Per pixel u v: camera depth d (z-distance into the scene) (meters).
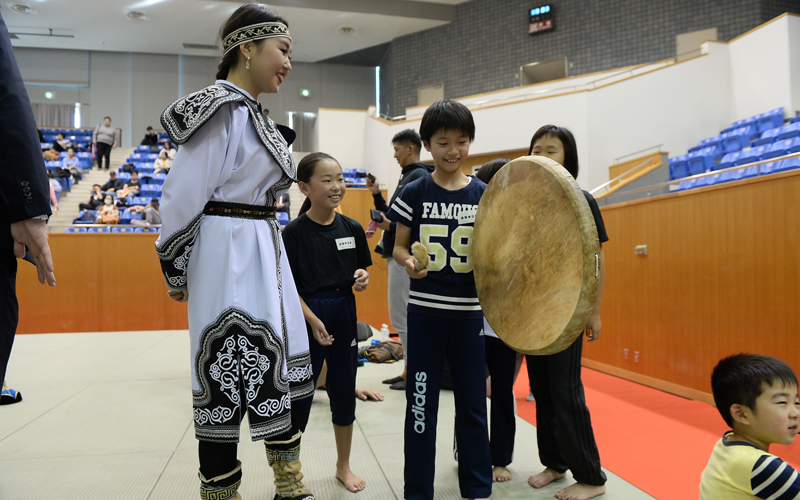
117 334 6.40
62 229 7.62
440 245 1.81
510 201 1.65
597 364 4.43
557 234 1.47
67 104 17.59
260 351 1.40
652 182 8.87
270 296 1.43
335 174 2.08
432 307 1.79
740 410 1.35
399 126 12.28
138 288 7.03
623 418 2.94
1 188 1.12
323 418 2.91
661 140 10.12
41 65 17.38
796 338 2.68
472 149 10.87
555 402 1.92
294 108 18.44
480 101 12.44
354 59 18.34
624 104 10.09
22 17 14.77
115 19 14.92
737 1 11.52
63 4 13.99
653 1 12.43
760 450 1.31
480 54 14.62
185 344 5.57
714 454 1.41
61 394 3.43
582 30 13.27
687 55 10.95
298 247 2.07
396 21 14.88
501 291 1.67
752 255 2.95
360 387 3.38
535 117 10.39
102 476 2.07
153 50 17.30
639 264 3.93
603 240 1.93
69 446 2.43
